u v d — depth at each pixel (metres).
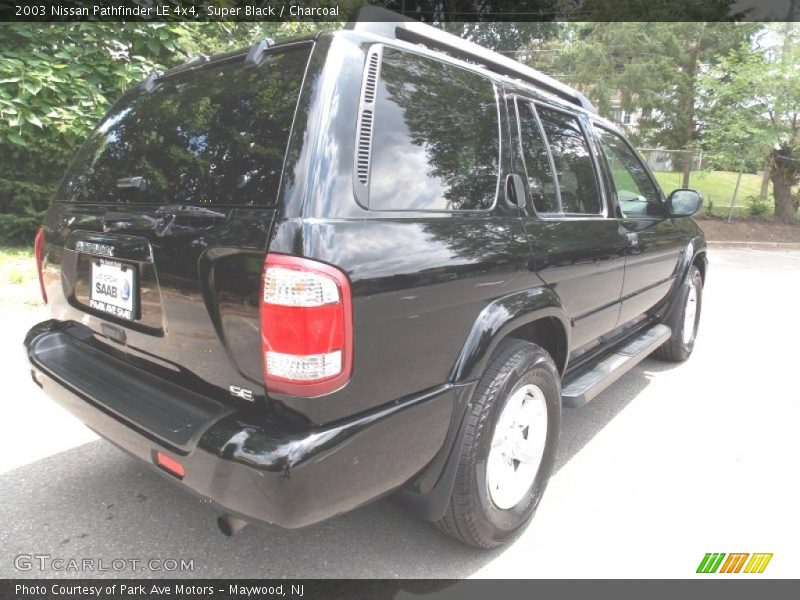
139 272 2.08
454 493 2.20
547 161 2.85
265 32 9.02
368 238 1.77
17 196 6.85
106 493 2.79
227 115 2.04
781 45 16.36
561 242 2.70
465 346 2.14
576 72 17.50
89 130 6.55
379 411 1.84
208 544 2.46
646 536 2.64
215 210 1.85
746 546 2.59
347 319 1.69
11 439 3.27
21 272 6.12
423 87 2.17
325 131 1.78
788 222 18.73
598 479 3.12
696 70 17.33
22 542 2.42
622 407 4.14
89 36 6.80
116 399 2.12
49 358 2.51
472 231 2.17
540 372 2.50
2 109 6.11
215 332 1.83
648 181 4.27
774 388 4.58
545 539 2.60
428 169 2.09
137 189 2.20
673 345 4.91
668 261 4.35
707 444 3.57
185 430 1.85
